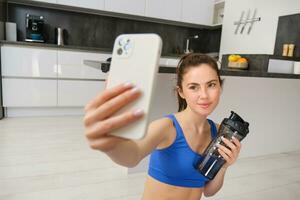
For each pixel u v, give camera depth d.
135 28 4.25
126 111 0.43
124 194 1.58
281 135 2.46
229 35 4.00
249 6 3.62
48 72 3.31
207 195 1.06
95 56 3.50
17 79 3.19
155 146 0.72
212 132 0.93
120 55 0.48
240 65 2.31
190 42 4.68
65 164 1.96
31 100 3.30
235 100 2.13
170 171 0.86
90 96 3.57
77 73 3.45
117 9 3.76
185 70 0.80
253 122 2.27
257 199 1.64
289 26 3.01
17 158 2.02
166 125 0.79
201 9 4.31
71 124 3.11
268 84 2.25
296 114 2.49
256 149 2.37
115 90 0.42
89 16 3.93
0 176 1.72
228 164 0.83
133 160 0.57
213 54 4.46
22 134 2.62
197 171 0.85
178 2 4.12
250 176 1.96
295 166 2.19
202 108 0.77
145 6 3.92
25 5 3.56
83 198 1.51
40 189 1.58
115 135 0.44
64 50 3.33
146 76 0.44
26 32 3.51
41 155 2.11
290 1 3.03
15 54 3.12
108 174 1.84
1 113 3.20
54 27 3.76
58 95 3.41
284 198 1.66
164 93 1.76
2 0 3.28
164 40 4.48
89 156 2.14
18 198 1.48
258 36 3.48
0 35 3.18
